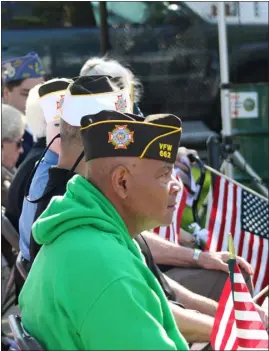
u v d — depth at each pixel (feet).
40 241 11.28
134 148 11.13
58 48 37.55
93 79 14.82
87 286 10.34
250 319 12.21
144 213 11.44
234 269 12.48
